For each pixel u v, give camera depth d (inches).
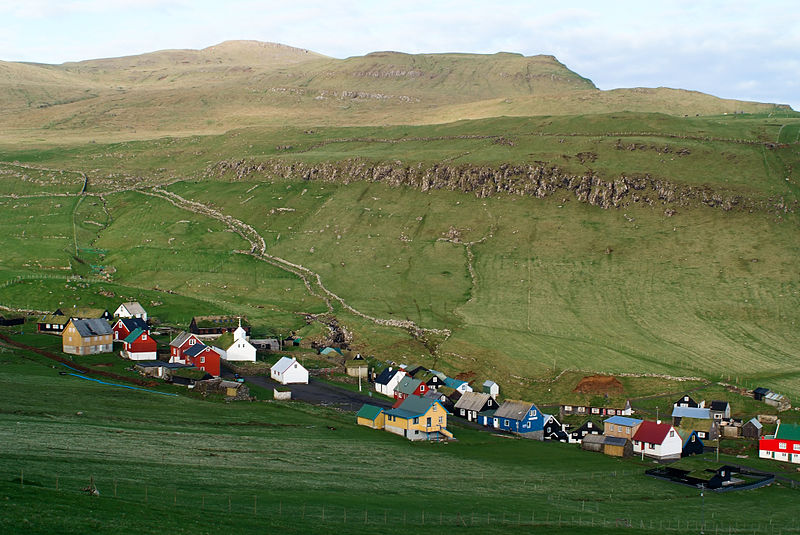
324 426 4638.3
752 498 3946.9
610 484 3986.2
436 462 4035.4
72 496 2396.7
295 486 3080.7
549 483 3853.3
